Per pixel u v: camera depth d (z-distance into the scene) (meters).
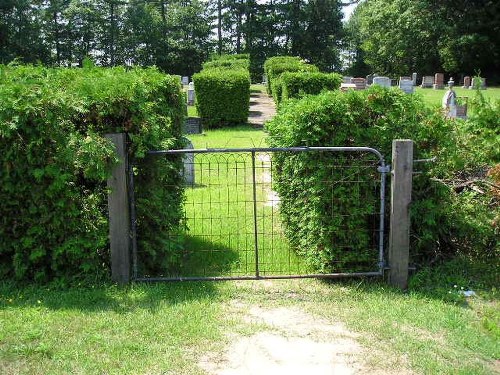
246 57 41.34
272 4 58.50
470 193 5.40
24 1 45.09
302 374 3.35
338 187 4.90
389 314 4.20
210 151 4.70
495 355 3.57
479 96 6.21
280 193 6.32
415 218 5.11
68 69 5.91
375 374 3.35
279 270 5.31
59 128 4.47
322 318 4.16
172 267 5.35
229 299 4.55
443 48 45.50
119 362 3.43
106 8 55.09
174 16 59.09
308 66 24.72
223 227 6.84
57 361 3.42
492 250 5.35
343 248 5.00
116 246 4.71
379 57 51.56
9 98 4.32
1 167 4.45
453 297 4.55
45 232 4.63
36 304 4.33
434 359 3.50
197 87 19.00
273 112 23.66
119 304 4.34
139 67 6.12
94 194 4.73
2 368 3.33
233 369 3.40
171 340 3.73
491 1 43.12
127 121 4.70
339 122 4.95
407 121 5.04
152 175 4.89
